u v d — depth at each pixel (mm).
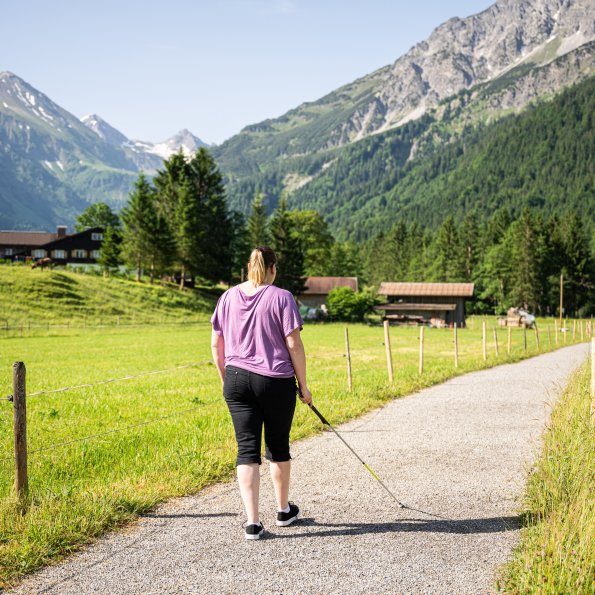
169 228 80750
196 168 88875
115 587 4109
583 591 3816
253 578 4238
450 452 8039
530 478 6488
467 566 4438
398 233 180875
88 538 4887
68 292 62625
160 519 5414
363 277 161125
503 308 118062
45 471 7016
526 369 20703
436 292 83500
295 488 6414
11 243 119438
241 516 5500
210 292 87000
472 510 5688
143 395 14039
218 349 5312
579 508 4887
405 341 44406
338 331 59531
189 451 7570
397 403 12383
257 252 5156
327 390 13594
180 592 4039
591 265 122938
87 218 128625
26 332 46281
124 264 85000
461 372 18953
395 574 4305
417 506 5801
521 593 3912
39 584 4148
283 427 5121
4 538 4715
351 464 7406
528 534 4875
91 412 11594
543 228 123125
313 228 107812
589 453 6312
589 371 15492
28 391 15109
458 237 141875
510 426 9883
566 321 99250
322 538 4977
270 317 4996
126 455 7805
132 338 43594
